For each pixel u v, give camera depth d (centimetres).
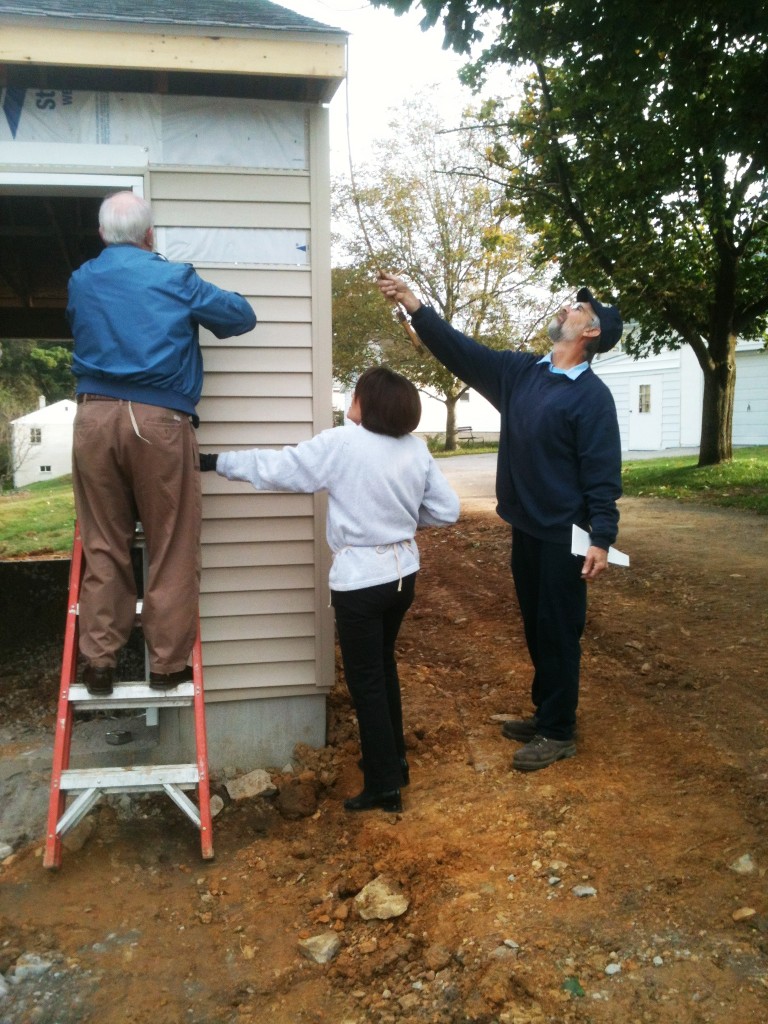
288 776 393
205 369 382
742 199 1177
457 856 315
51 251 777
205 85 375
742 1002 235
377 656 352
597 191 1203
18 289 838
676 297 1434
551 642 375
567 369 375
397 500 349
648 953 256
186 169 377
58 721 322
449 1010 245
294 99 382
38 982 271
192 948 287
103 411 313
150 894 315
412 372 3075
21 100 367
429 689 488
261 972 275
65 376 4669
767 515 1077
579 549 355
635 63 761
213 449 387
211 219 380
